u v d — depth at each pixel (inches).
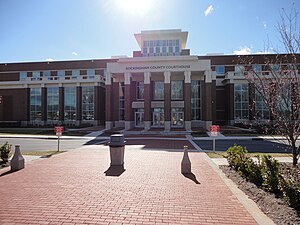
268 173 256.1
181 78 1576.0
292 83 327.9
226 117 1680.6
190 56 1310.3
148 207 206.4
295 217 180.4
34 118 1815.9
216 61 1800.0
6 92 1852.9
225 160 450.3
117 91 1546.5
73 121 1748.3
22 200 222.4
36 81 1787.6
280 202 210.2
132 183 282.5
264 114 1429.6
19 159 363.3
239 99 1584.6
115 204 213.0
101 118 1787.6
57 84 1782.7
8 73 2054.6
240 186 270.7
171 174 330.3
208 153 549.0
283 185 212.1
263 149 651.5
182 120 1563.7
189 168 340.2
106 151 577.6
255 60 1665.8
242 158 340.2
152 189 258.7
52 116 1784.0
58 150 591.2
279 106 338.3
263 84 378.3
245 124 1446.9
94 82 1726.1
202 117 1551.4
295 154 336.8
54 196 234.2
